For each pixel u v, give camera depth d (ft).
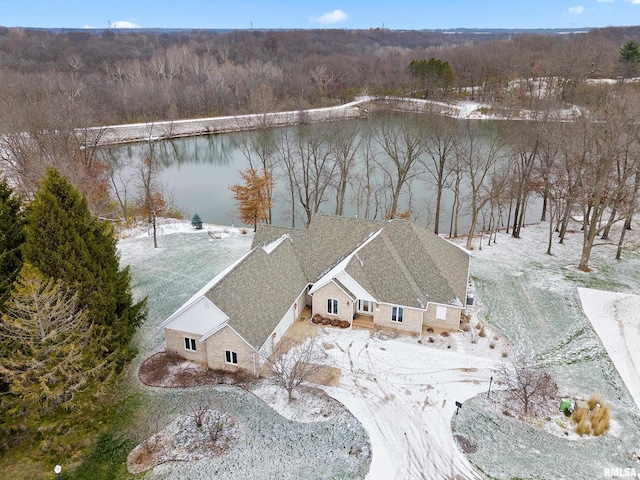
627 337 101.35
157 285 124.77
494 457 71.87
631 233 156.15
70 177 154.51
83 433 73.26
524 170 156.15
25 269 64.28
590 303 114.52
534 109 183.73
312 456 72.28
